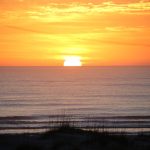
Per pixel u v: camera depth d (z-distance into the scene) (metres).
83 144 19.81
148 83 159.50
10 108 73.00
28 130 41.09
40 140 21.19
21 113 64.44
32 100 89.44
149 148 19.39
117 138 21.27
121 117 56.94
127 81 176.50
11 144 19.78
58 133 23.28
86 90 122.81
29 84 151.88
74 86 142.00
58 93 110.38
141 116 57.97
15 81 173.38
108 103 84.12
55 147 18.89
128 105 80.44
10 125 46.47
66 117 56.19
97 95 105.06
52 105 79.06
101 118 55.41
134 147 19.64
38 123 48.25
